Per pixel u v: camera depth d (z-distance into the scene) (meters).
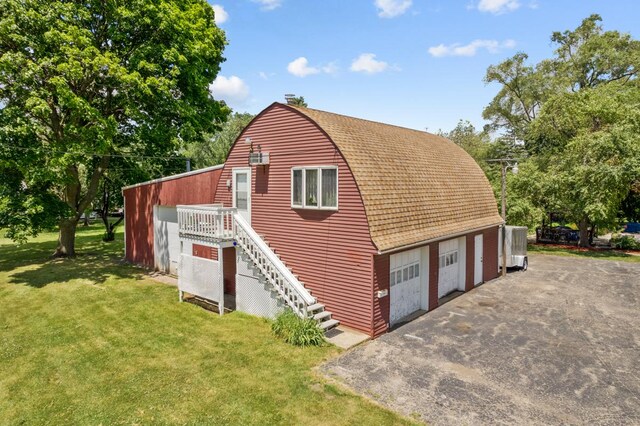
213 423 6.66
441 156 16.41
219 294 12.23
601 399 7.38
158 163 25.05
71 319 11.89
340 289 11.11
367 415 6.84
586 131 25.62
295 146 12.12
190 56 19.52
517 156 34.00
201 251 16.23
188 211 13.35
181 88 20.48
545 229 29.98
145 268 19.14
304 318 10.41
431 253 12.88
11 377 8.33
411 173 13.19
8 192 17.47
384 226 10.85
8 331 10.97
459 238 15.22
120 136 21.00
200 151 42.34
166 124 19.80
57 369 8.66
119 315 12.21
